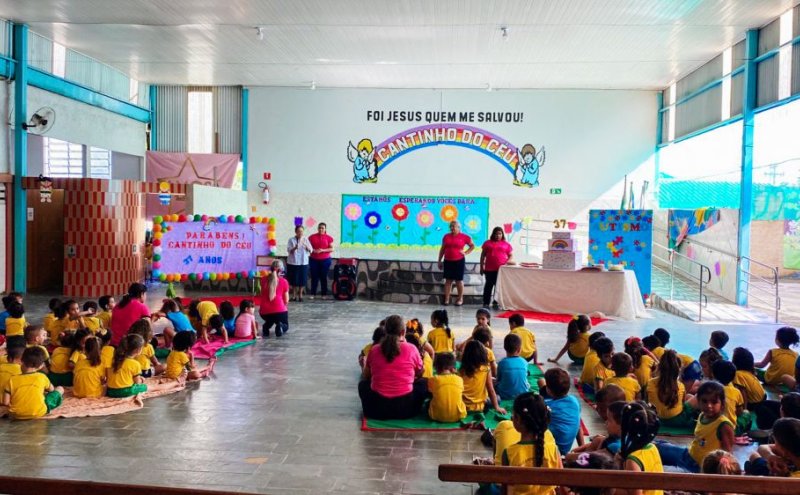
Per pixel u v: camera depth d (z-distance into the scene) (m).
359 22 12.00
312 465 4.57
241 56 14.75
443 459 4.72
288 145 17.84
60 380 6.32
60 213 14.59
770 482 2.28
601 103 17.25
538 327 10.32
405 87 17.50
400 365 5.52
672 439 5.08
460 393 5.46
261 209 17.94
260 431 5.27
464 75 16.03
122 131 16.83
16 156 12.72
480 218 17.55
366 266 13.63
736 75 12.89
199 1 10.94
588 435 5.25
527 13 11.23
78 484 2.11
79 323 7.52
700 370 5.84
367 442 5.05
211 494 2.10
